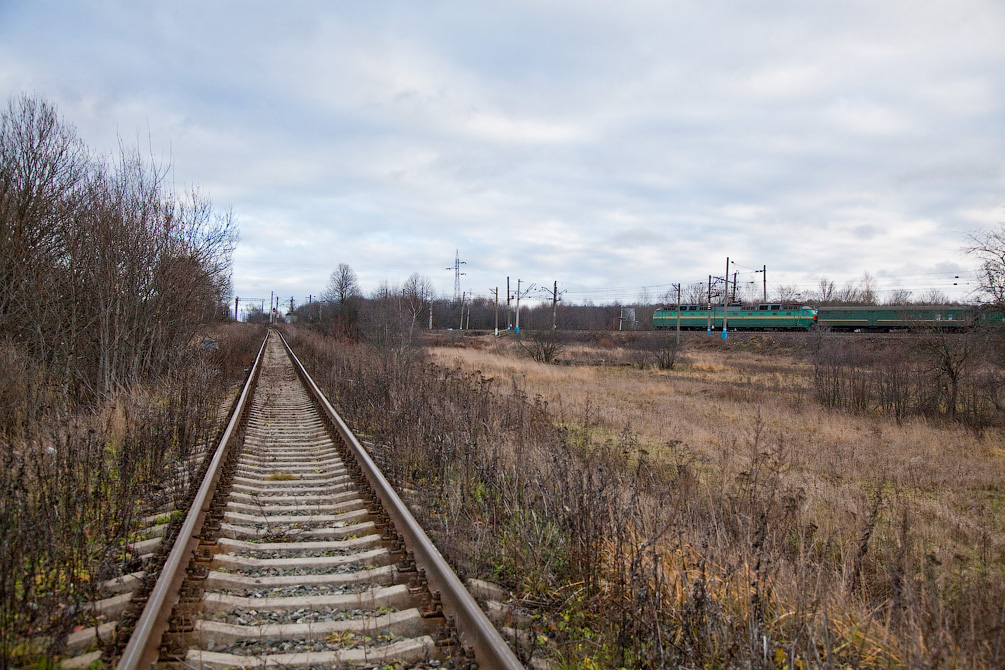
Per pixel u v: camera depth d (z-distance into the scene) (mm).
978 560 6723
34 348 12328
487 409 11344
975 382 18109
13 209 11766
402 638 3971
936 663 3811
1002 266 18188
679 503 6387
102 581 4543
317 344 34344
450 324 98500
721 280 63062
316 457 9672
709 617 3988
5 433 8375
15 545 4203
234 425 11203
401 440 9391
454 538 5578
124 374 13938
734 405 20078
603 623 4199
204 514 6156
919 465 11633
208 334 26281
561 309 103250
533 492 6258
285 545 5598
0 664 3350
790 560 5570
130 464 6730
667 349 38219
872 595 5406
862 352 28703
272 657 3646
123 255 13820
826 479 10297
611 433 13680
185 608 4160
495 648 3520
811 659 3729
